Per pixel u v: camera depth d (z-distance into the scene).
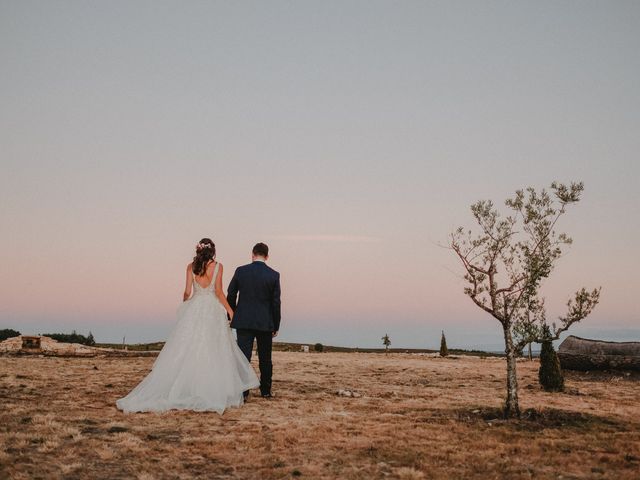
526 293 8.12
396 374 16.50
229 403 8.55
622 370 17.52
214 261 9.15
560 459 5.64
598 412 9.13
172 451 5.75
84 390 10.04
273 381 13.16
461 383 14.34
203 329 8.71
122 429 6.71
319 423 7.40
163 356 8.59
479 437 6.69
